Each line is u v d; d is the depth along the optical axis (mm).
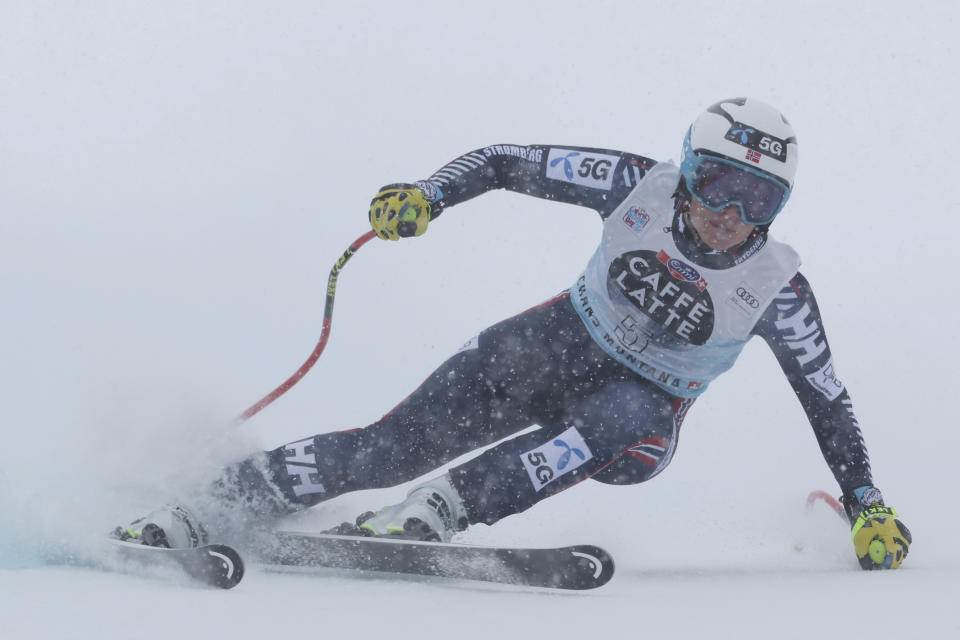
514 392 11211
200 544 9594
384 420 10867
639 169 11070
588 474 9836
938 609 7266
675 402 11273
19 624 6137
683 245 10578
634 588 8883
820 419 11422
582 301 11266
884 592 8359
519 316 11492
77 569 8672
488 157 11578
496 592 8422
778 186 10055
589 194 11266
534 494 9719
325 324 11883
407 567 9203
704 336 10773
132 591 7539
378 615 6859
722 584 9266
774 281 10664
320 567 9562
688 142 10312
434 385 11047
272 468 10242
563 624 6668
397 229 11258
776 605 7602
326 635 6129
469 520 9797
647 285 10727
